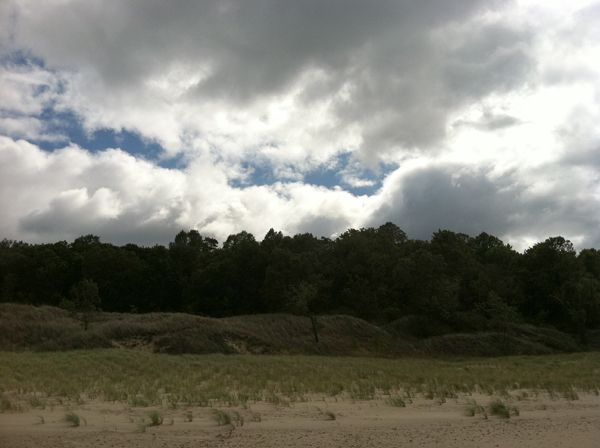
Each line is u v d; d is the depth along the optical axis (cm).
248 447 966
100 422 1217
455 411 1466
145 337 5188
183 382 2194
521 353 6494
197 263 9375
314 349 5931
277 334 6069
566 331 8144
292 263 7762
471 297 8506
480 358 5969
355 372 2930
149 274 8706
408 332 7225
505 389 2034
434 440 1039
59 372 2519
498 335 6881
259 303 8094
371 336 6612
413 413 1426
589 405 1609
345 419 1305
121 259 8638
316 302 8038
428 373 2956
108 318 5856
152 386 2022
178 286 8819
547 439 1052
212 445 979
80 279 8744
